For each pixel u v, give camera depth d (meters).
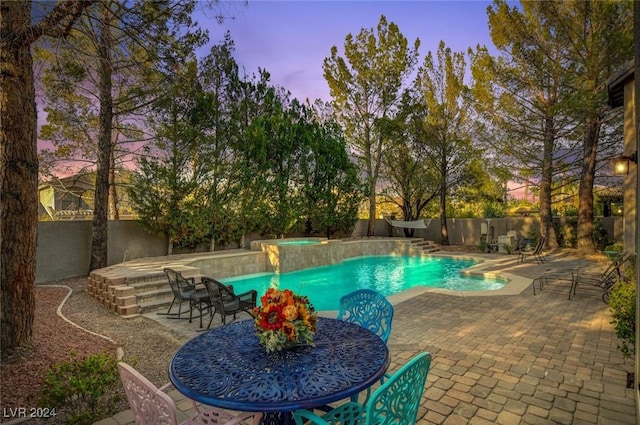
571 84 13.13
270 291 2.72
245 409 1.92
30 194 4.23
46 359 4.22
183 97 11.51
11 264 4.12
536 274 10.27
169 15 4.87
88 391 2.84
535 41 13.74
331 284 11.65
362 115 19.02
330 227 18.11
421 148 19.19
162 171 11.70
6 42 3.92
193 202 12.41
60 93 8.42
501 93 15.04
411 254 17.02
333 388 2.08
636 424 2.94
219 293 5.70
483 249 17.23
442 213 19.91
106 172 10.54
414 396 2.07
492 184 18.34
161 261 10.31
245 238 15.09
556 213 19.92
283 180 15.36
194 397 2.04
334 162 17.42
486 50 15.32
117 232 11.52
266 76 15.16
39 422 3.03
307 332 2.57
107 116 10.44
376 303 3.62
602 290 7.97
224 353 2.58
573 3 11.98
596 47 11.73
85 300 7.71
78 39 4.62
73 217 15.70
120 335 5.49
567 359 4.30
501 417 3.09
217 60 12.89
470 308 6.76
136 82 7.58
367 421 1.77
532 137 15.13
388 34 17.83
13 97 4.04
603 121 13.08
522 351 4.57
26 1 3.98
